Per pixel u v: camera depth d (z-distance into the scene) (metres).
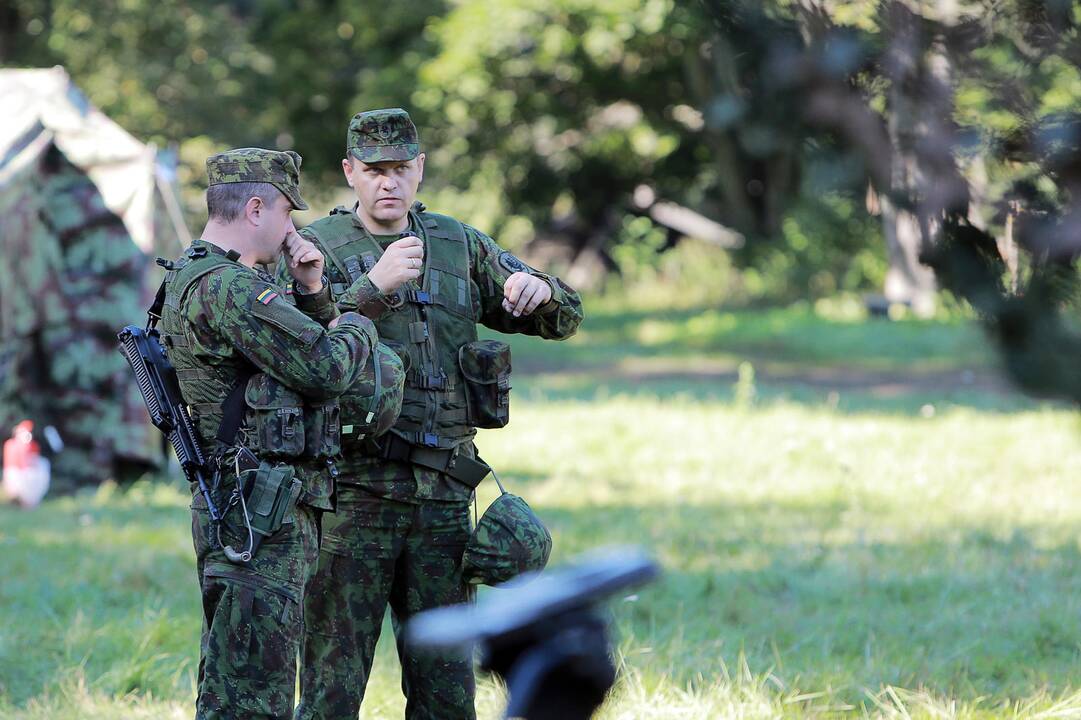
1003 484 29.89
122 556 23.20
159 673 16.17
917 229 4.22
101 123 32.59
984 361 4.27
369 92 86.12
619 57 80.88
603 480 31.47
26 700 15.39
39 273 30.33
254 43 87.12
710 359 63.56
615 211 98.56
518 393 49.88
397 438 11.45
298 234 11.45
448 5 88.69
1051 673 16.38
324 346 10.26
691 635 17.84
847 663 16.56
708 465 33.19
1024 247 4.06
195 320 10.36
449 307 11.89
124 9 70.62
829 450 34.09
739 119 4.07
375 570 11.55
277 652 10.30
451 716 11.63
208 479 10.50
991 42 4.07
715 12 4.02
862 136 4.01
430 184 92.12
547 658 4.18
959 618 18.77
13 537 25.00
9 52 72.00
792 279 88.38
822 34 3.98
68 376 30.84
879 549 23.47
